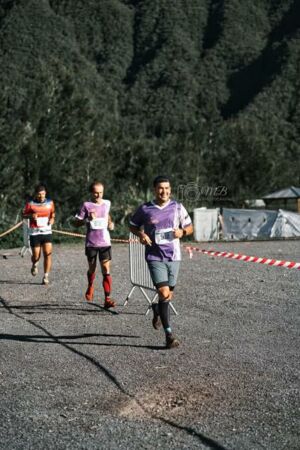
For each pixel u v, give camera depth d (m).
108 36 168.75
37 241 11.86
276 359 6.04
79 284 11.80
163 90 140.75
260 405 4.73
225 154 50.00
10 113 31.42
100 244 9.03
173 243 6.80
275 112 115.12
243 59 149.62
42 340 7.04
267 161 49.78
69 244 25.83
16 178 29.61
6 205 29.25
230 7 165.88
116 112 124.75
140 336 7.16
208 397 4.94
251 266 14.95
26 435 4.21
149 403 4.84
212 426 4.33
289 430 4.22
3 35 145.50
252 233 28.22
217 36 160.00
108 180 35.09
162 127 123.56
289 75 125.94
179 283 11.81
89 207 9.14
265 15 167.12
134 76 155.38
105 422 4.45
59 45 145.50
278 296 10.10
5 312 8.92
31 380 5.49
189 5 173.25
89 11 172.25
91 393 5.10
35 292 10.85
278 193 43.56
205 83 144.75
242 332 7.30
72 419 4.51
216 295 10.25
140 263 9.07
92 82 130.62
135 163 39.50
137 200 34.88
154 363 5.97
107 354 6.35
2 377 5.59
